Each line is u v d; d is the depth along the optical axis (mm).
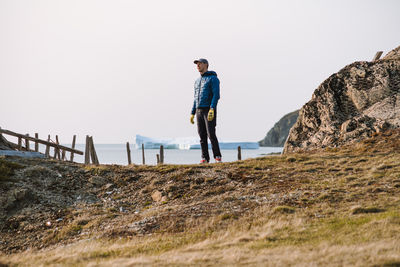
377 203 10570
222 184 15516
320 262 6461
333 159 18281
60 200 15148
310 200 11828
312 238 8375
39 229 12633
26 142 22156
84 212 13867
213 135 20281
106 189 16594
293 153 24297
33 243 11688
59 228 12547
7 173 16141
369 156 17938
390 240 7348
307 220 9891
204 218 11273
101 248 9398
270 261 6797
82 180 17312
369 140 21266
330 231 8641
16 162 18109
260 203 12227
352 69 27750
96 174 17938
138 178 17609
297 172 16141
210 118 19844
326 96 27812
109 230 11461
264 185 14531
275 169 17000
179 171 17828
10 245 11734
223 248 8273
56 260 8539
